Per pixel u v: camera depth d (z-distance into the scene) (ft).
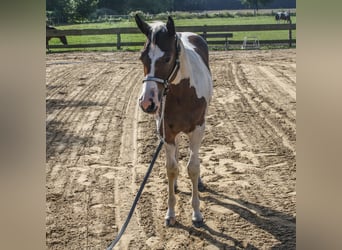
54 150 19.89
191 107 12.38
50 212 14.01
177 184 15.87
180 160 18.39
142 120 24.54
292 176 16.38
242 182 15.97
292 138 20.68
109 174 17.10
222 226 12.93
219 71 39.81
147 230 12.82
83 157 18.98
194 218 13.14
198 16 128.77
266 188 15.42
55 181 16.44
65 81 36.83
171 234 12.59
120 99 29.78
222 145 19.97
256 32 80.64
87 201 14.78
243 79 35.60
